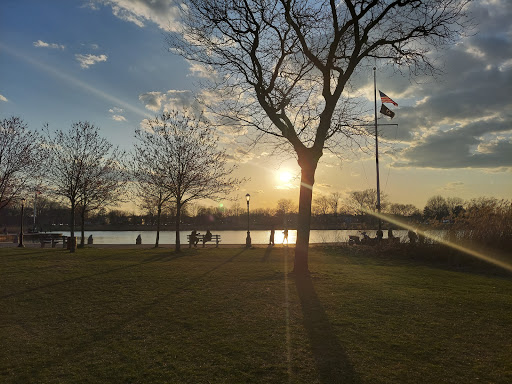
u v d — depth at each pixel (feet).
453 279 43.62
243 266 54.75
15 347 21.76
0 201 91.40
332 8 43.68
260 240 164.55
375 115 100.63
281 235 235.81
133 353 20.54
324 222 306.76
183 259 65.87
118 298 33.71
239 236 216.33
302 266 45.75
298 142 46.37
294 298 32.78
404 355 19.90
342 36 48.75
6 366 18.98
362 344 21.56
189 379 17.21
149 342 22.31
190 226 330.34
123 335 23.71
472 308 29.48
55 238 125.59
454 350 20.59
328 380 17.01
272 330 24.18
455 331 23.85
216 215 370.73
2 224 290.35
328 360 19.25
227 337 22.95
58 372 18.17
